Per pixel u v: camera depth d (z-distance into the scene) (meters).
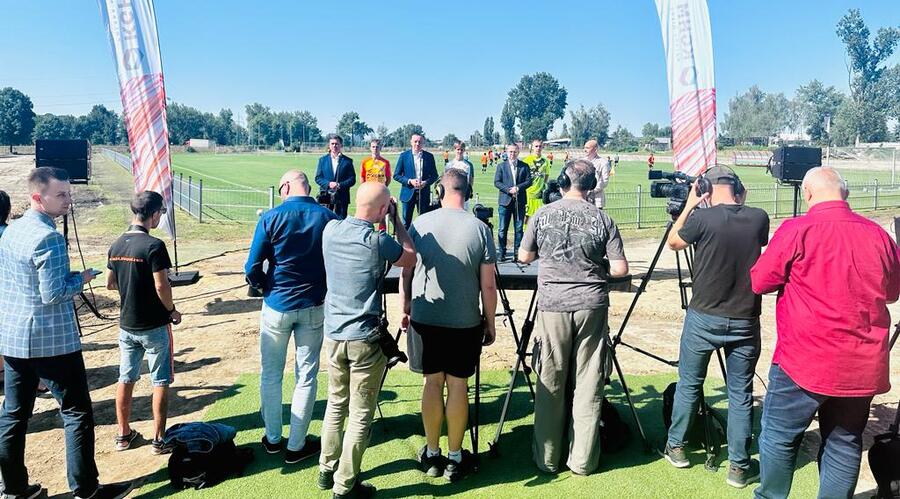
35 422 5.34
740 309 4.02
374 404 3.95
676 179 4.79
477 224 4.09
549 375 4.23
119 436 4.75
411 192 10.73
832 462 3.45
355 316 3.83
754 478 4.25
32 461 4.64
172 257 13.04
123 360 4.64
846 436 3.42
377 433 5.02
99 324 8.16
